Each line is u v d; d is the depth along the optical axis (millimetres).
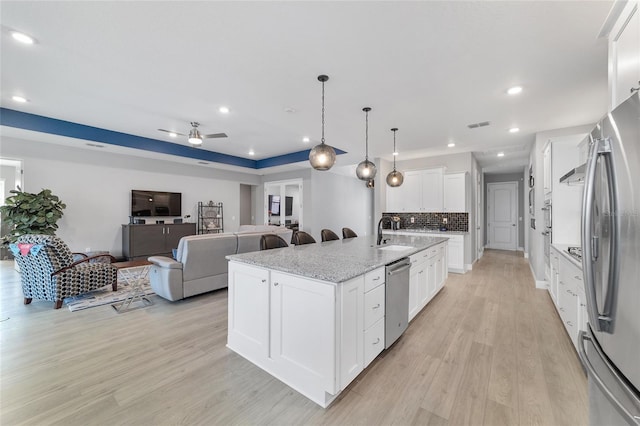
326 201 8359
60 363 2135
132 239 5836
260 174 8883
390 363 2170
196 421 1553
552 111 3412
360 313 1911
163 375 1991
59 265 3359
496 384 1896
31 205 4574
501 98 3051
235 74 2602
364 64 2389
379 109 3398
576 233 3385
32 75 2713
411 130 4258
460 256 5266
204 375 2000
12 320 2975
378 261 2199
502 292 4070
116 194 5965
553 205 3500
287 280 1932
